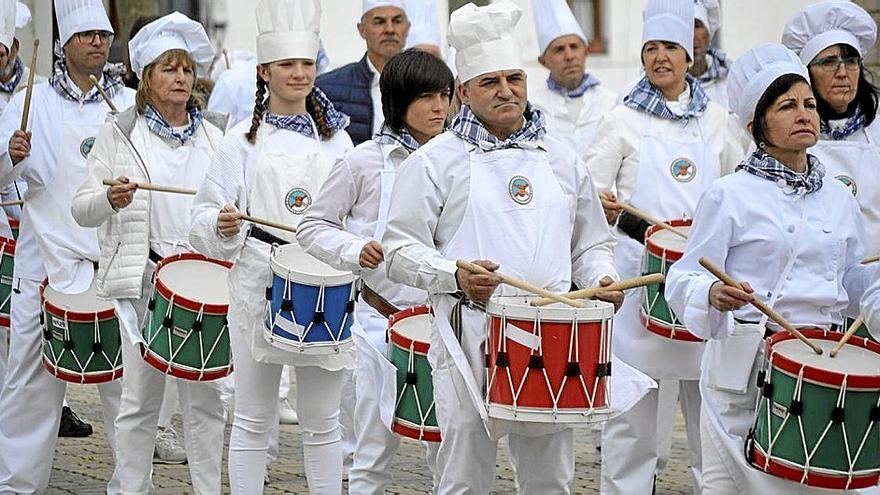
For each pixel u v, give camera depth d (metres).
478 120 9.66
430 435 10.70
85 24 13.80
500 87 9.54
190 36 12.87
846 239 9.84
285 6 11.82
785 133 9.76
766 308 9.35
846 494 9.49
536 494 9.74
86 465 14.90
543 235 9.55
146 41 12.71
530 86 26.22
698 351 12.52
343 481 14.13
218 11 27.45
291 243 11.61
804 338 9.35
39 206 13.66
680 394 13.24
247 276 11.52
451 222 9.59
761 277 9.76
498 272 9.45
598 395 9.17
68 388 18.97
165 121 12.70
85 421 16.97
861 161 12.68
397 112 11.14
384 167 11.12
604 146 13.48
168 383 14.99
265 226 11.60
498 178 9.58
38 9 25.20
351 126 16.97
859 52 12.66
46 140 13.70
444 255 9.59
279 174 11.76
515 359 9.09
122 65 14.29
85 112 13.89
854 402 8.96
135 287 12.28
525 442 9.67
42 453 13.47
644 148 13.40
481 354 9.47
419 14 19.00
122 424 12.38
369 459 11.56
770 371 9.23
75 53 13.84
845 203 9.94
